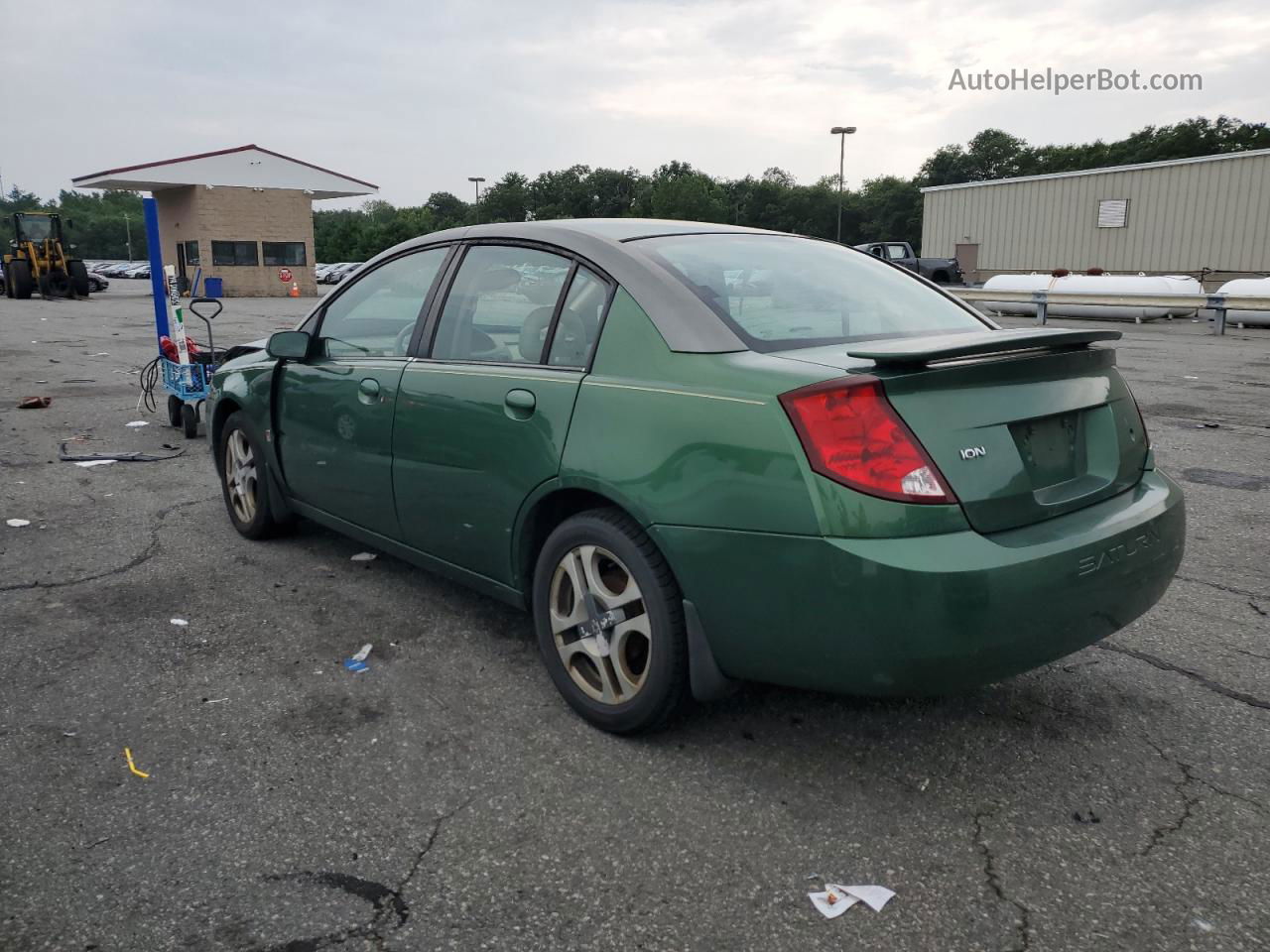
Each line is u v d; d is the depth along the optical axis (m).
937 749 2.92
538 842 2.45
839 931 2.13
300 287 40.25
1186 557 4.75
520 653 3.61
